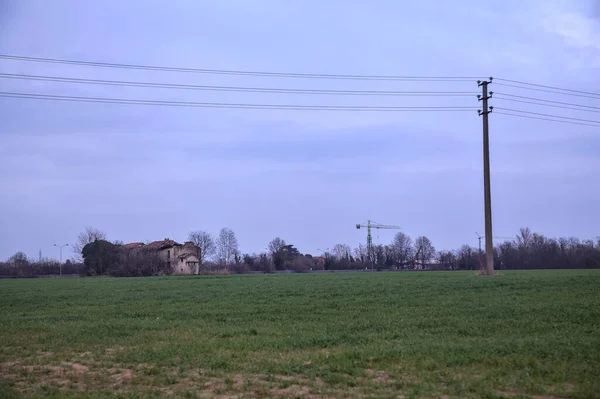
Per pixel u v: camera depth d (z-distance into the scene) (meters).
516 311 22.06
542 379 11.97
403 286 38.72
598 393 10.87
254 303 30.50
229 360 14.98
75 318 26.17
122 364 15.33
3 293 46.62
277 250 142.38
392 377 12.70
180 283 56.28
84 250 108.69
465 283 38.88
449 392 11.24
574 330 17.47
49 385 13.30
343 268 139.25
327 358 14.72
